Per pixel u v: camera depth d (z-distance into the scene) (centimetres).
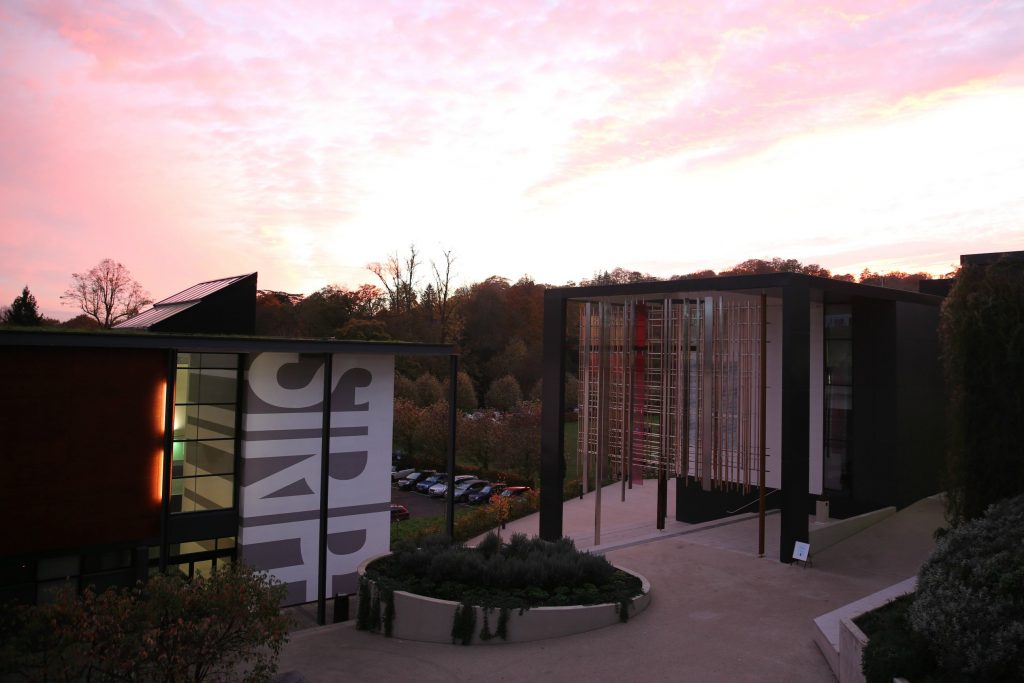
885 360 2205
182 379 1872
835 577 1712
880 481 2206
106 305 5903
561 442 2281
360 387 2100
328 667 1272
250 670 1240
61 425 1561
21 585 1520
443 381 6844
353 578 2089
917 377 2300
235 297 2359
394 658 1318
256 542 1927
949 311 1573
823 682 1121
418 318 7631
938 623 903
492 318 8212
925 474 2328
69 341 1521
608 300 2230
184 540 1845
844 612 1185
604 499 3612
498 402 6100
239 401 1955
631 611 1467
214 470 1912
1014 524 1131
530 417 4134
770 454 2450
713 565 1834
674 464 2102
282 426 1975
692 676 1161
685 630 1384
